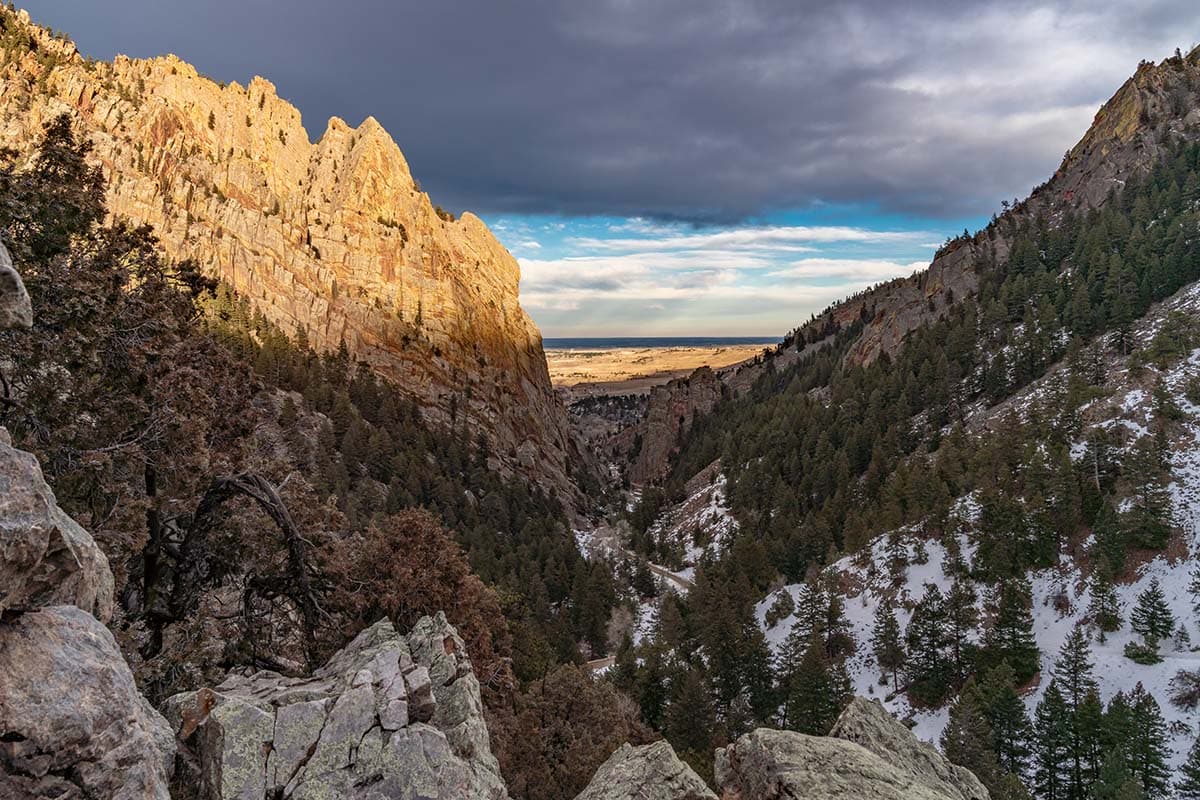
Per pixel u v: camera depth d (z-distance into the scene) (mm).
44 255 17984
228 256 152000
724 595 88062
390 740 10250
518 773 25469
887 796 11164
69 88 153000
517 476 154250
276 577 19984
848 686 68875
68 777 6680
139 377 18875
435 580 24250
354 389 143000
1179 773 52094
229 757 9469
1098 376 115938
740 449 165500
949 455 110500
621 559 132500
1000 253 198500
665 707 69250
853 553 102250
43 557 7043
